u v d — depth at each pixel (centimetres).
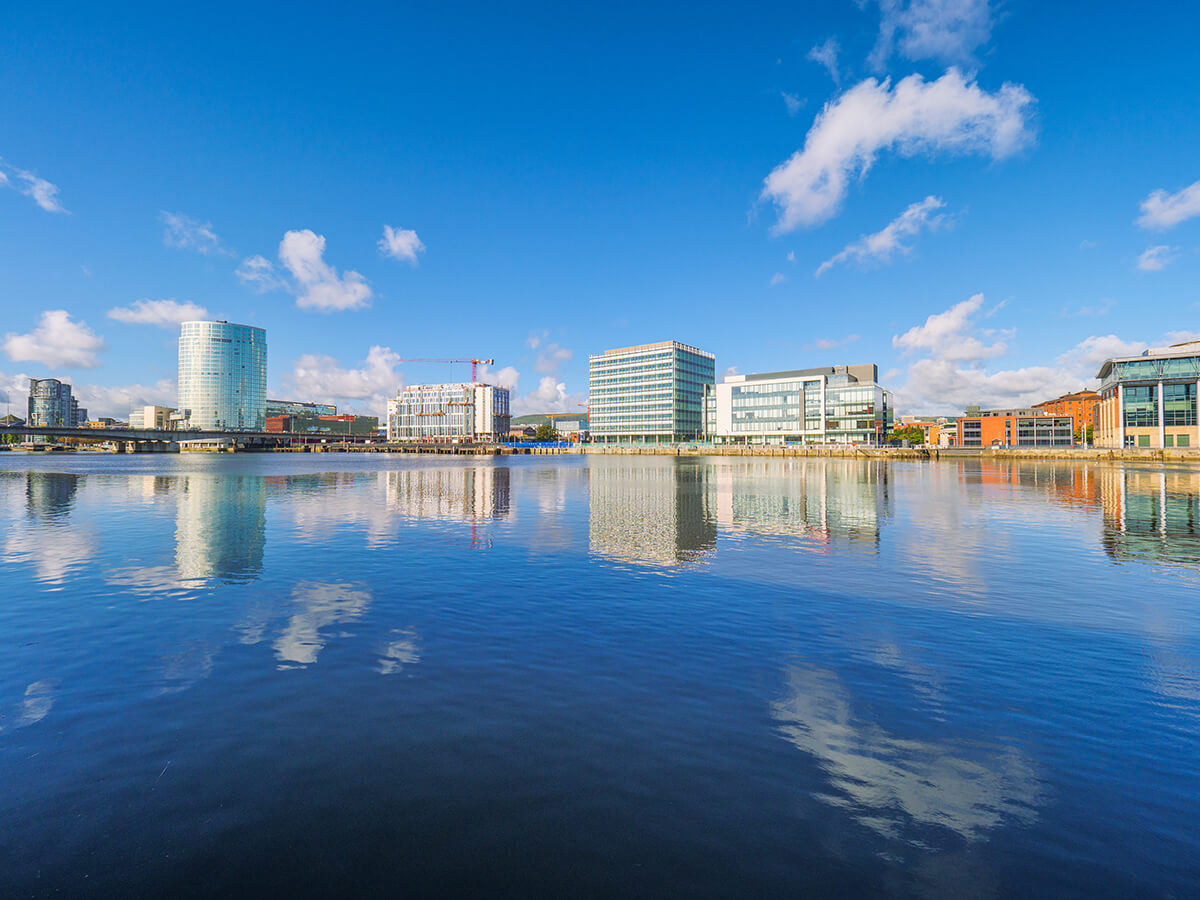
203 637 1069
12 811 551
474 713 761
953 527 2559
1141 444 10506
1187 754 657
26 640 1046
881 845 509
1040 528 2514
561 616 1216
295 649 1007
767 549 2034
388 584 1501
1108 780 606
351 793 584
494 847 507
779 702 795
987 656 971
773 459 13462
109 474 6875
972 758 650
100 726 719
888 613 1234
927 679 875
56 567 1695
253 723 730
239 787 593
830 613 1237
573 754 661
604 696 816
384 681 866
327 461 13325
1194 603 1306
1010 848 505
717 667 925
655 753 662
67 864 485
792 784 600
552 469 8956
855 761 645
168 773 617
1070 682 861
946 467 9144
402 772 622
